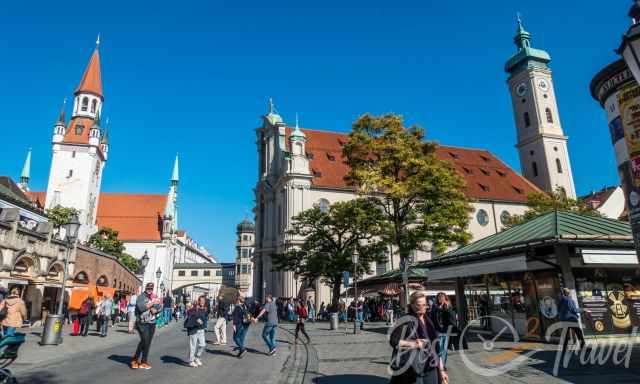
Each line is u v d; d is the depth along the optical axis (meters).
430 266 20.34
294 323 36.84
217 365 13.08
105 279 42.97
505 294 17.83
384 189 29.38
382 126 29.66
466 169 69.62
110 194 92.31
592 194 72.62
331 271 37.75
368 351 15.84
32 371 11.77
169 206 91.62
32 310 29.70
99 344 19.00
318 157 61.41
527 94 75.62
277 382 10.35
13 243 26.86
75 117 78.19
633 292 15.44
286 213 54.78
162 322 33.41
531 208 54.53
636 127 8.53
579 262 15.02
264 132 71.50
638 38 6.42
